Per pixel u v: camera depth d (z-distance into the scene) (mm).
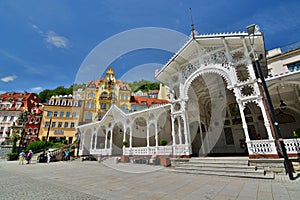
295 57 15984
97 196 4582
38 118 39125
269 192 4562
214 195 4484
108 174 8633
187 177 7199
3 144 30031
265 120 7758
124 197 4469
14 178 7797
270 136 7527
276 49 18531
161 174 8219
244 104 8461
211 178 6781
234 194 4512
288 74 8422
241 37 8805
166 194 4699
